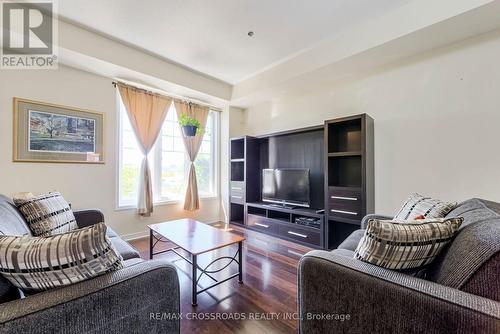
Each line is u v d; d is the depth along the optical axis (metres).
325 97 3.16
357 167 2.74
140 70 2.79
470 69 2.10
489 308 0.63
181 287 1.93
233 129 4.21
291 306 1.67
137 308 0.87
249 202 3.67
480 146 2.06
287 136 3.55
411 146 2.43
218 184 4.31
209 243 1.87
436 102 2.29
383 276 0.84
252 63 3.09
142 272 0.91
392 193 2.55
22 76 2.39
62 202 1.80
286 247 2.88
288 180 3.22
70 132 2.68
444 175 2.24
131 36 2.49
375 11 2.11
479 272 0.71
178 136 3.80
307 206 3.02
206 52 2.82
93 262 0.82
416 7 1.98
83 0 1.96
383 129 2.62
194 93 3.50
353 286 0.88
